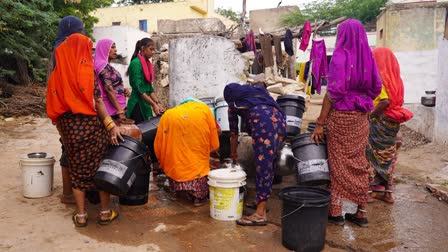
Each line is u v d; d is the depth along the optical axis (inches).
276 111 155.6
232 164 173.5
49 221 152.4
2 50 431.2
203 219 158.4
